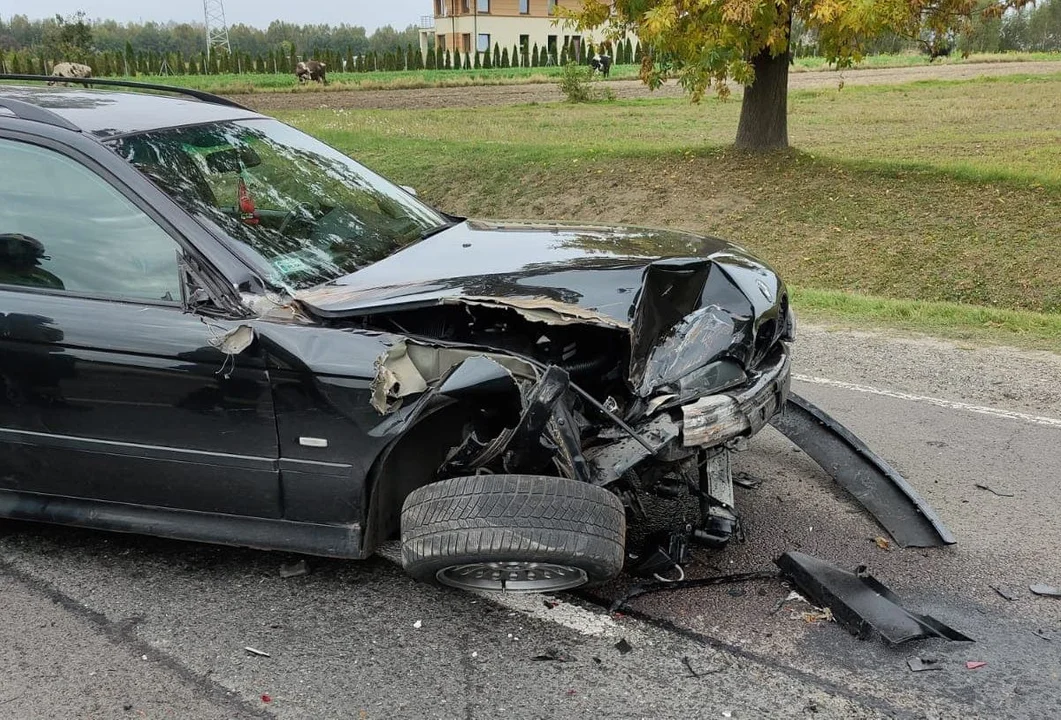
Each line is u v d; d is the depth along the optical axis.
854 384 6.03
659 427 3.08
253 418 3.20
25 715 2.78
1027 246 11.81
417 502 3.03
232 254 3.34
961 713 2.78
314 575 3.58
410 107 33.00
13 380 3.41
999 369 6.31
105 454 3.42
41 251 3.46
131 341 3.25
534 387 2.89
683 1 13.04
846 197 14.25
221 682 2.94
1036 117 23.34
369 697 2.87
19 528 3.97
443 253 3.78
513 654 3.08
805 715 2.77
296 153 4.32
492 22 72.94
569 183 16.97
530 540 2.86
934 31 14.32
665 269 3.50
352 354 3.06
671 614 3.30
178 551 3.77
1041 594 3.45
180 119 3.97
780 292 3.87
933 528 3.88
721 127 24.69
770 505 4.18
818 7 12.26
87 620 3.29
